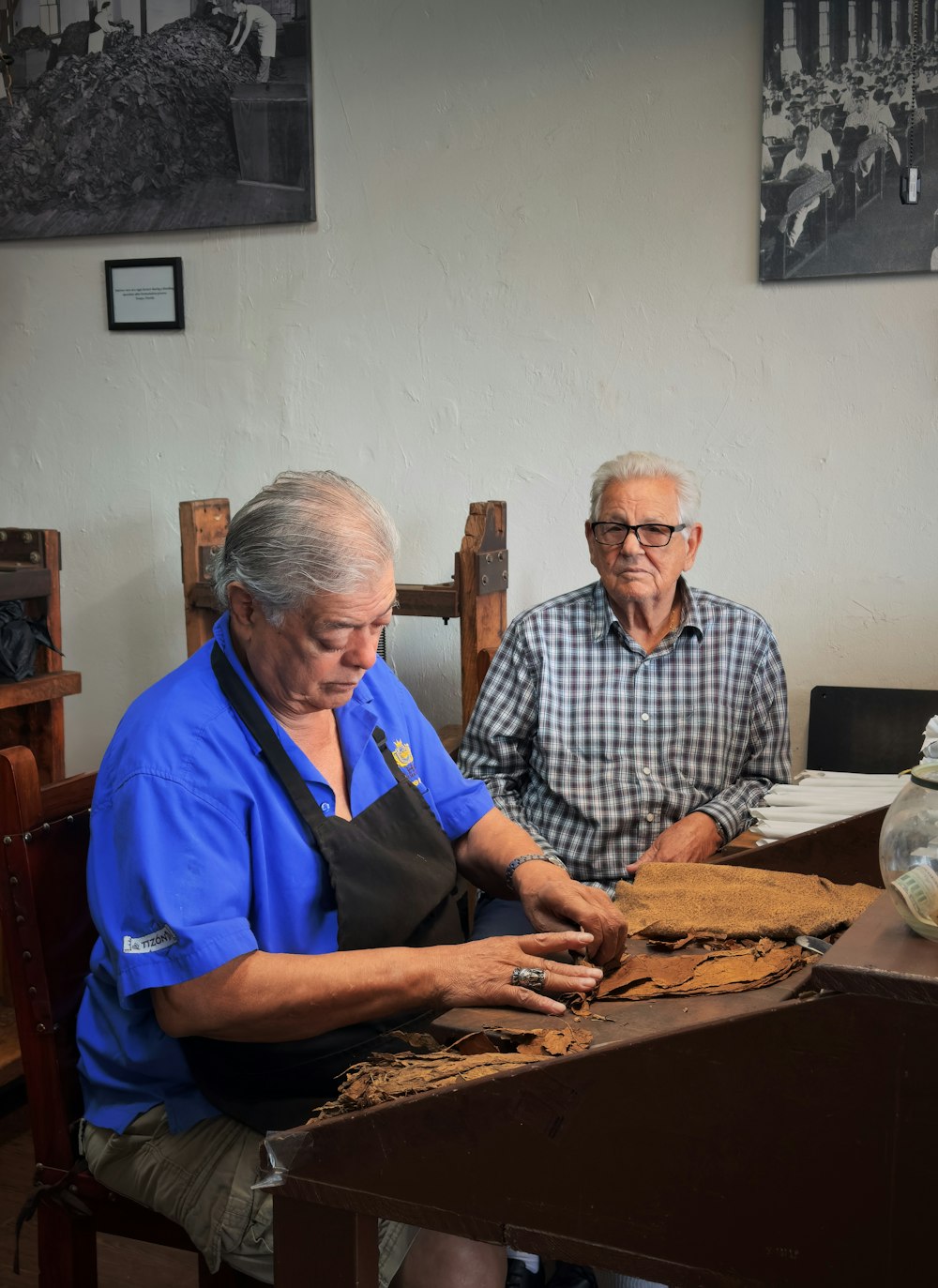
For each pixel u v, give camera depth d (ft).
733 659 7.20
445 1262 4.49
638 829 7.16
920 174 7.84
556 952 4.30
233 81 9.40
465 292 9.14
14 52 10.00
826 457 8.41
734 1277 2.97
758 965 3.90
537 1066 3.08
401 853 4.94
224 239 9.78
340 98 9.22
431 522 9.57
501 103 8.80
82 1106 4.99
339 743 5.01
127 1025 4.63
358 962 4.23
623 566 6.97
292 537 4.26
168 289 10.02
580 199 8.72
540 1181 3.13
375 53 9.06
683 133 8.39
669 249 8.55
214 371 10.02
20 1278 6.37
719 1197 2.95
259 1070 4.52
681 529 7.03
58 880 4.89
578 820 7.23
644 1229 3.05
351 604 4.31
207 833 4.32
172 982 4.14
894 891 3.01
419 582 9.67
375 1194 3.33
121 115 9.78
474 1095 3.15
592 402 8.94
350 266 9.43
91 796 5.10
